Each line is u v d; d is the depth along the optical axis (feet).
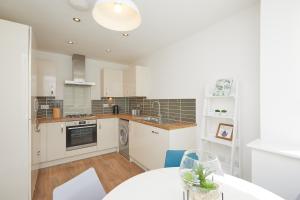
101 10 3.39
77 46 9.89
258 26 5.72
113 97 13.99
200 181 2.45
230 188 3.03
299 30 4.33
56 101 11.37
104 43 9.38
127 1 2.89
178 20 6.78
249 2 5.63
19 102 5.40
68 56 11.86
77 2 5.43
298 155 3.70
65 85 11.75
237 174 6.20
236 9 6.07
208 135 7.56
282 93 4.61
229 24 6.60
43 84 9.74
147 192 2.93
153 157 8.03
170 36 8.45
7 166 5.26
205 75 7.66
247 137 6.07
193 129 7.95
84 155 10.78
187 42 8.57
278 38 4.66
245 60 6.12
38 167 8.32
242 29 6.18
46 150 9.23
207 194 2.37
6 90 5.21
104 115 12.18
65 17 6.43
